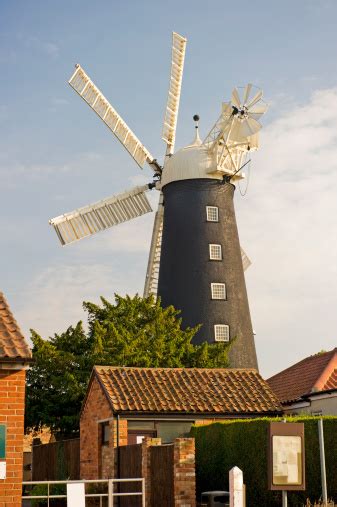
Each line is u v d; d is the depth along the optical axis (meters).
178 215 41.72
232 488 12.67
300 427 13.38
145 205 44.88
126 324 33.25
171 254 41.59
